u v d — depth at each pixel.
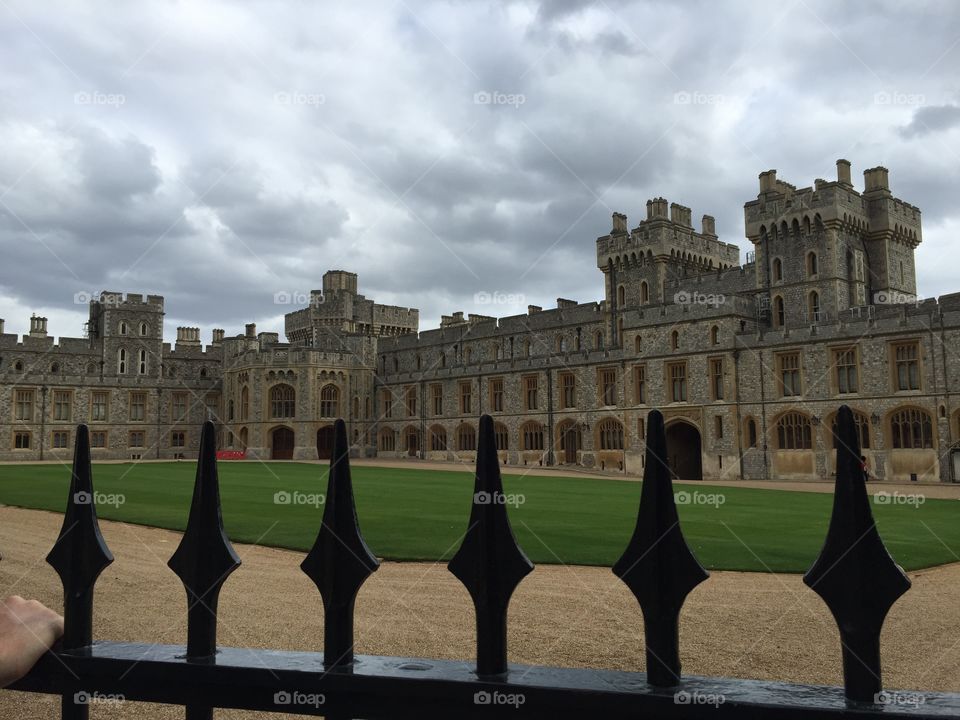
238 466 48.16
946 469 37.66
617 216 61.50
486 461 2.19
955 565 12.51
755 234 50.69
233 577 11.00
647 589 2.04
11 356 66.12
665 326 49.56
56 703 6.01
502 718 1.99
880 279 49.34
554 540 14.58
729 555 12.92
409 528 16.09
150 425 71.75
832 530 1.94
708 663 6.97
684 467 49.78
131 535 15.23
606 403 53.84
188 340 81.88
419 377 69.75
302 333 85.19
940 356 38.09
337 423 2.30
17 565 11.96
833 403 41.66
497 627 2.10
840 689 1.91
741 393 45.56
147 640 7.60
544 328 65.88
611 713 1.92
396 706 2.07
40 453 65.81
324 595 2.22
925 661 7.23
